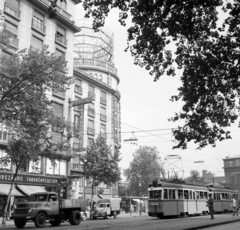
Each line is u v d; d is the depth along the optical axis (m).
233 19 9.90
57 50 38.53
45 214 20.72
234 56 10.38
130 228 15.84
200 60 10.65
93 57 60.56
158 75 11.15
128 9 9.76
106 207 33.44
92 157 38.44
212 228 15.80
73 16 42.12
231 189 42.62
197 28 10.17
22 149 21.72
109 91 55.06
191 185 32.47
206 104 11.86
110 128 54.00
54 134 36.81
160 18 9.76
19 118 21.77
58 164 37.34
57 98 38.28
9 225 23.00
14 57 21.66
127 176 77.12
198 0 9.30
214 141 12.52
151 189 28.09
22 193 31.09
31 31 34.56
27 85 21.34
